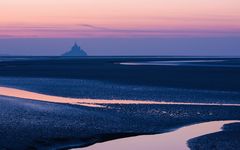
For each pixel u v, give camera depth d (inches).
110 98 2573.8
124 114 1989.4
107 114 1972.2
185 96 2682.1
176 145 1425.9
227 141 1456.7
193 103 2377.0
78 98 2573.8
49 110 2018.9
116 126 1702.8
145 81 3801.7
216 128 1713.8
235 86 3336.6
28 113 1900.8
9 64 7824.8
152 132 1627.7
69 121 1750.7
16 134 1455.5
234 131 1630.2
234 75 4594.0
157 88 3176.7
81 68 6269.7
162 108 2190.0
